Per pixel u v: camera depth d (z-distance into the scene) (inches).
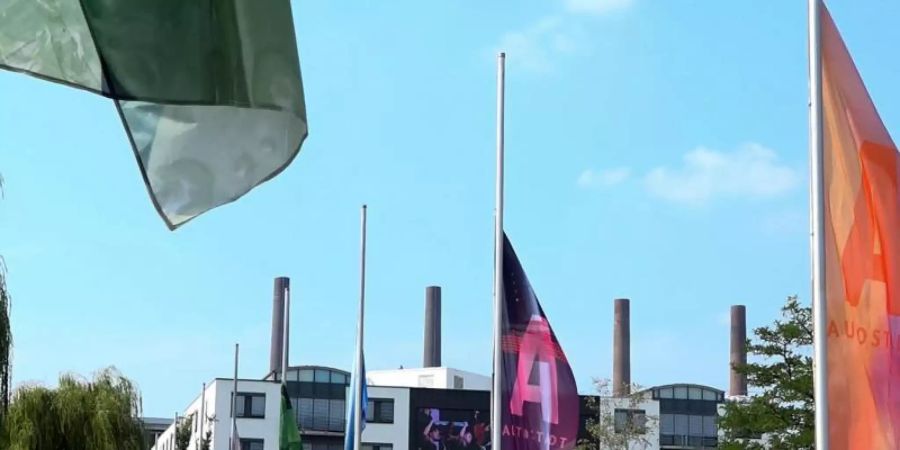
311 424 4699.8
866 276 563.8
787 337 1648.6
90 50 235.0
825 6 574.9
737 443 1696.6
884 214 570.6
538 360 1097.4
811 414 1628.9
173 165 240.1
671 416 4938.5
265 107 235.1
